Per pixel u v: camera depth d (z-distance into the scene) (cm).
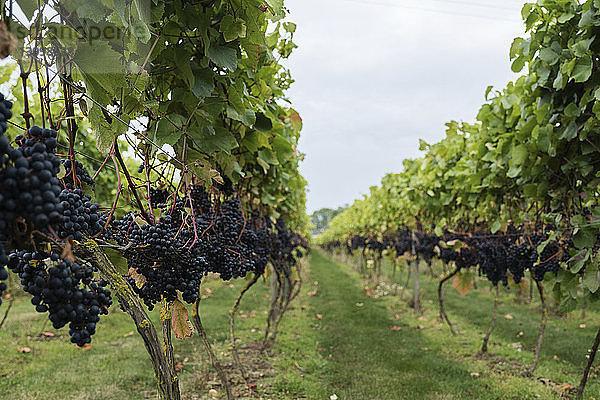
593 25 279
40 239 108
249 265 251
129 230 168
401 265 1254
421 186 792
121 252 156
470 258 631
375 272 1530
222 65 192
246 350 616
